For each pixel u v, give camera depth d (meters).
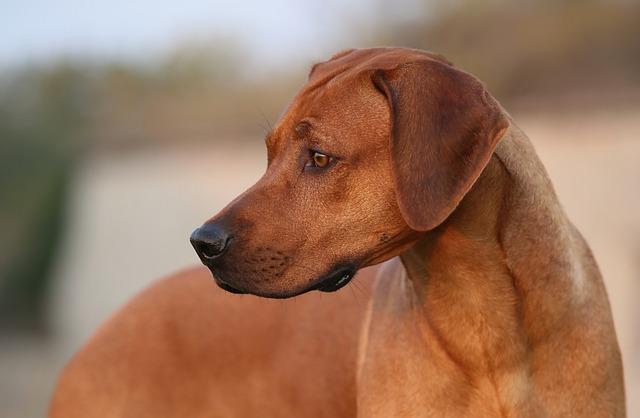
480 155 5.31
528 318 5.78
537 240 5.74
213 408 7.21
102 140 31.50
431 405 5.93
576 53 22.22
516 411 5.83
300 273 5.53
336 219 5.54
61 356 27.61
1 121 32.34
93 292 29.09
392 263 6.47
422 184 5.33
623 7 22.62
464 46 24.83
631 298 17.17
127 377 7.37
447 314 5.86
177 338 7.34
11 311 30.44
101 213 29.53
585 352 5.84
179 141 29.19
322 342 6.87
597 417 5.87
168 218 27.62
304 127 5.59
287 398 6.98
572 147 19.16
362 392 6.20
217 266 5.52
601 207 18.25
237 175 26.67
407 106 5.42
